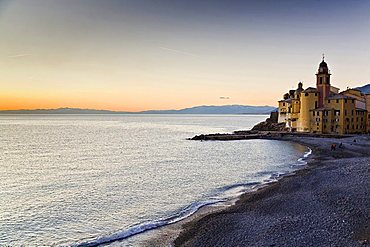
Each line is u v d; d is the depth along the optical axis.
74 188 46.47
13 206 37.84
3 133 160.88
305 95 119.31
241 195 40.31
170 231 28.95
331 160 63.69
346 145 84.12
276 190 40.94
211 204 36.94
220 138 119.31
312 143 93.81
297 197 36.53
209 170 59.16
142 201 39.12
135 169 61.56
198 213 33.78
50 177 54.81
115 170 60.84
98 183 49.50
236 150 88.25
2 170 62.09
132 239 27.42
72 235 29.11
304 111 119.81
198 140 119.88
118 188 45.94
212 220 30.88
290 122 132.38
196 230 28.69
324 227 26.98
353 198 34.00
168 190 44.28
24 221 32.75
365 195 34.56
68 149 96.12
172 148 96.31
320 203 33.59
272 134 122.12
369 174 44.47
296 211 31.84
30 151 92.00
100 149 95.69
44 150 94.19
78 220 32.88
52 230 30.34
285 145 96.44
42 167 65.31
